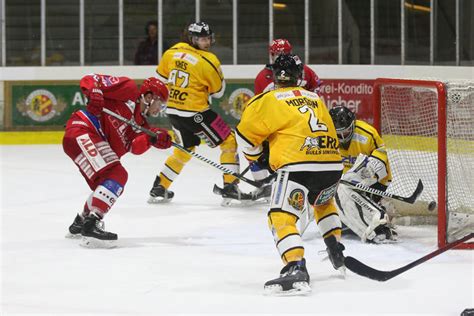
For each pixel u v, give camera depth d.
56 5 27.73
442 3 27.53
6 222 15.20
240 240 13.77
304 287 10.24
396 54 27.83
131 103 13.23
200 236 14.09
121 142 13.26
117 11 27.73
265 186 16.95
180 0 27.78
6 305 9.98
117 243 13.52
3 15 27.33
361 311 9.69
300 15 28.00
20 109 26.56
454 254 12.54
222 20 27.92
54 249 13.05
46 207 16.72
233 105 26.94
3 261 12.24
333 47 27.94
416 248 13.00
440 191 12.83
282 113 10.52
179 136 17.09
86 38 27.75
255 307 9.85
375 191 12.45
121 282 11.05
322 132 10.54
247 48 28.02
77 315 9.58
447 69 26.23
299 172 10.38
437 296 10.32
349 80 26.64
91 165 12.88
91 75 12.99
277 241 10.46
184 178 20.52
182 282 11.06
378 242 13.29
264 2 27.89
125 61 27.86
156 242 13.61
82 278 11.27
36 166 22.14
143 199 17.69
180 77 16.80
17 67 26.45
